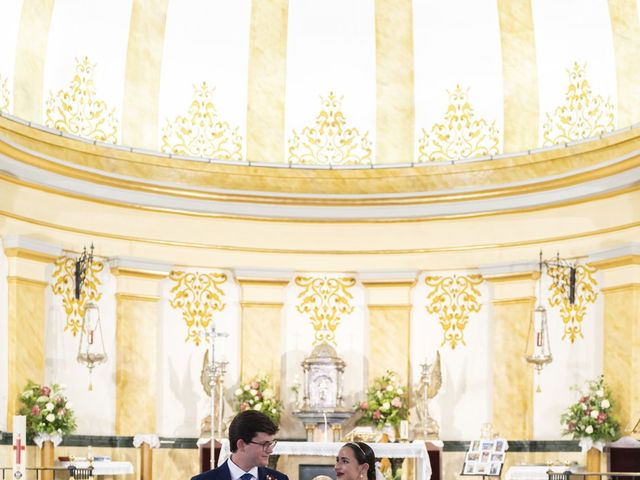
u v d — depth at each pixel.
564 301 14.30
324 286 15.29
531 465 13.37
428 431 14.52
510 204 14.38
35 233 13.25
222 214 14.78
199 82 14.82
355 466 5.31
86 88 13.89
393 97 15.05
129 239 14.34
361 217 15.03
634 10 13.35
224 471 5.02
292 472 14.27
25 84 13.01
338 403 14.55
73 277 13.84
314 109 15.15
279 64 15.04
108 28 14.03
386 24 14.93
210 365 13.18
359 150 15.09
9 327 12.79
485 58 14.72
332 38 15.02
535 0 14.26
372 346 15.13
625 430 13.28
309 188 14.97
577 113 14.01
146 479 14.04
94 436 13.80
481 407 14.75
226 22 14.79
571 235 14.10
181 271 14.86
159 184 14.28
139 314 14.41
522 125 14.45
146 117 14.45
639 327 13.42
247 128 14.99
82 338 13.35
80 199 13.63
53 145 13.18
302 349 15.19
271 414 14.34
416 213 14.91
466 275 15.07
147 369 14.38
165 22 14.54
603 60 13.74
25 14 12.95
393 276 15.12
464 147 14.80
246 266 15.06
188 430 14.60
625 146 13.21
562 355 14.23
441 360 15.02
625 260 13.49
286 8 14.91
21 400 12.72
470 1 14.55
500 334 14.68
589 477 13.25
